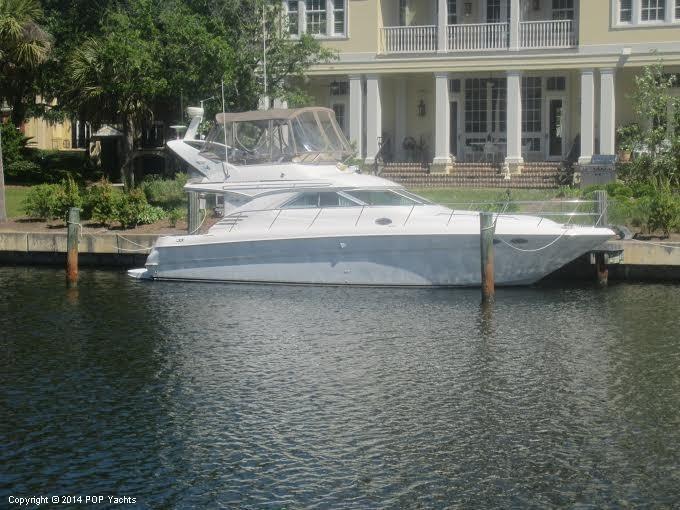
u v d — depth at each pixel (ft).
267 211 96.22
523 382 66.28
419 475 52.31
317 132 100.37
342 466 53.42
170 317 84.84
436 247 92.43
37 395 64.18
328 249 94.43
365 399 63.31
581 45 137.59
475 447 55.62
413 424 59.00
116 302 90.58
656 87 124.06
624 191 111.34
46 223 118.73
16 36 147.95
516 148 140.15
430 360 71.41
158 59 129.18
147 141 166.61
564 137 147.33
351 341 76.79
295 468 53.31
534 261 92.63
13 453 55.16
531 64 139.64
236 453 55.16
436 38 143.54
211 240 97.14
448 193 121.70
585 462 53.57
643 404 61.82
